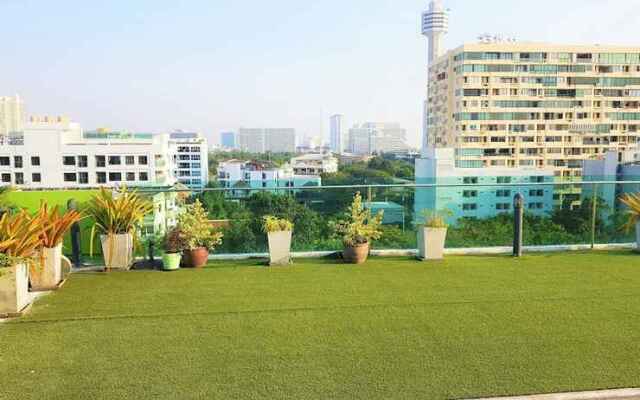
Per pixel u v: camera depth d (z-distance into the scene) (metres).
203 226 6.63
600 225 8.02
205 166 114.38
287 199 7.28
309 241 7.29
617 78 74.69
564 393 3.10
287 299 5.06
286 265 6.63
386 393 3.10
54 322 4.38
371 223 7.10
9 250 4.59
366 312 4.65
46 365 3.50
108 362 3.55
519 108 74.62
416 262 6.84
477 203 7.85
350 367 3.46
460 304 4.90
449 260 6.97
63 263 5.72
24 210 5.26
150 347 3.82
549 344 3.88
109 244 6.28
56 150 68.12
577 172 75.38
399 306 4.83
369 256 7.24
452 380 3.27
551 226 7.96
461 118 74.81
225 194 7.17
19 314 4.51
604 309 4.75
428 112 88.94
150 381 3.26
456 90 76.50
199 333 4.11
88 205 6.62
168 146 78.19
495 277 5.99
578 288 5.50
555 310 4.72
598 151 75.19
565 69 74.31
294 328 4.23
